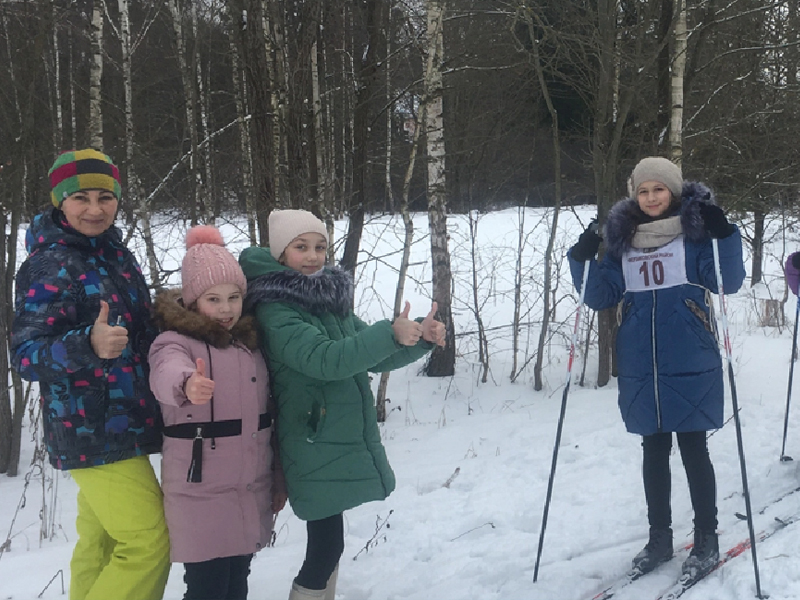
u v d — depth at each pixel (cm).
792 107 752
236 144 778
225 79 970
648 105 677
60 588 314
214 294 239
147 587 233
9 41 545
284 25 562
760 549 294
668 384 286
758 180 772
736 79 697
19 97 551
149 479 235
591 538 338
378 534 370
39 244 227
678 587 275
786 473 393
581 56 679
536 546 333
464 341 894
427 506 402
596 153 628
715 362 287
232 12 566
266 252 269
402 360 253
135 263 249
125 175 734
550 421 568
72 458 219
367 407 258
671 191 297
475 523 373
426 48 646
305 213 262
